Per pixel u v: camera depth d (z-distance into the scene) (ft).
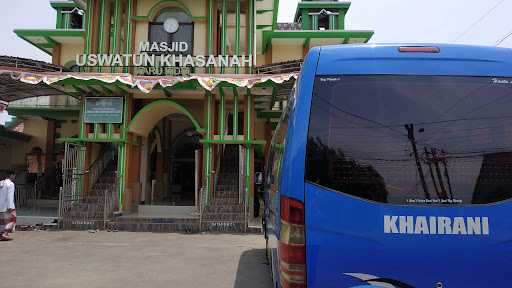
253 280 23.04
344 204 10.05
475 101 10.57
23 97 50.47
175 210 47.70
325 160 10.30
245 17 51.16
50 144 66.64
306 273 9.89
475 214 9.94
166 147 61.67
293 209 10.20
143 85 43.50
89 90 46.60
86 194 46.75
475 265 9.77
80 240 36.24
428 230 9.87
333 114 10.57
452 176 10.14
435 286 9.73
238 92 46.98
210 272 24.86
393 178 10.14
